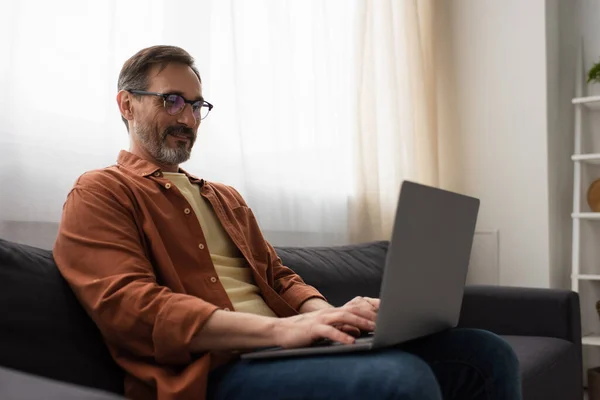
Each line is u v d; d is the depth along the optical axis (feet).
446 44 11.61
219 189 5.67
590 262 11.25
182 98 5.19
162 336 3.95
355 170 9.80
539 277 10.64
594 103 10.76
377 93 10.38
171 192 4.87
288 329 3.98
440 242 4.04
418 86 10.89
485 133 11.22
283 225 8.49
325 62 9.45
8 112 5.56
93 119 6.24
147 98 5.19
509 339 7.66
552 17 11.23
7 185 5.58
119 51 6.52
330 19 9.70
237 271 5.14
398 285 3.70
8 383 2.22
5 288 3.99
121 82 5.31
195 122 5.32
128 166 5.02
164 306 3.99
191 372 3.98
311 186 9.09
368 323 4.07
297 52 9.07
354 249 8.18
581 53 11.48
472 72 11.37
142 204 4.63
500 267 10.96
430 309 4.17
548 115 10.81
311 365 3.79
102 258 4.21
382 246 8.61
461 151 11.43
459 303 4.58
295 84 8.98
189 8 7.25
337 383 3.59
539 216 10.69
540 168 10.71
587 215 10.40
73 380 4.06
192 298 4.09
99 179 4.62
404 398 3.37
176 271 4.63
